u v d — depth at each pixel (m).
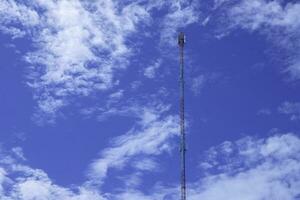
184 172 130.00
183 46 140.38
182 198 128.25
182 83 136.88
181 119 133.75
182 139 132.00
